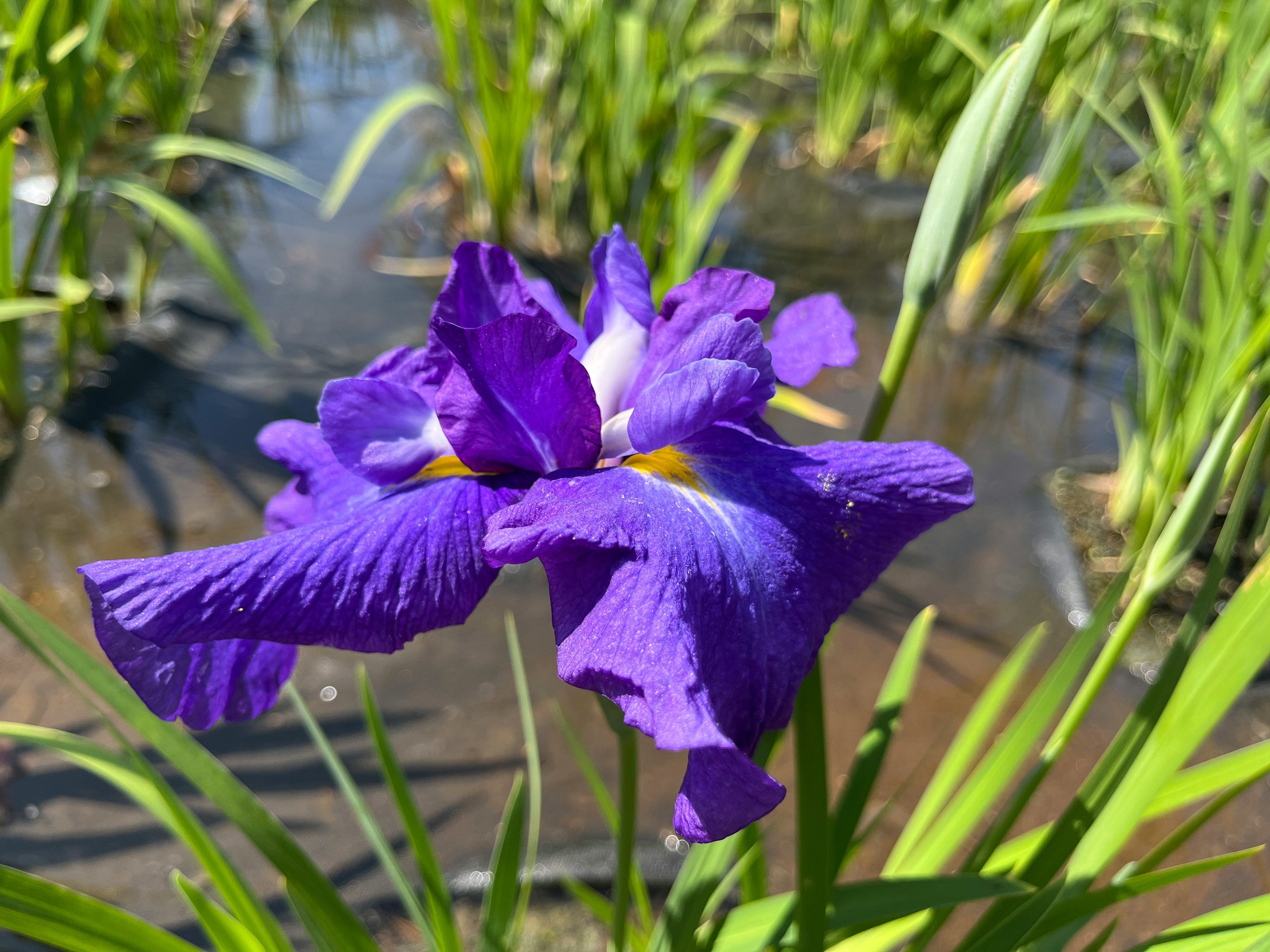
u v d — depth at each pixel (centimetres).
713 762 15
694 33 99
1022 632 56
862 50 105
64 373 64
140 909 38
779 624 17
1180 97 72
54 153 60
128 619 17
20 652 48
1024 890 23
